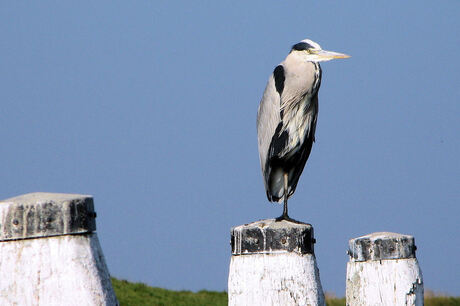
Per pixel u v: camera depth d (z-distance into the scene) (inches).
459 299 1630.2
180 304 1610.5
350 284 518.0
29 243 233.5
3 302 232.2
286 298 321.1
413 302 502.0
